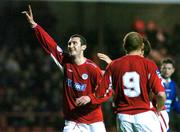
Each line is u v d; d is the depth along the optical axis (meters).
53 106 53.59
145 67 20.64
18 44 56.59
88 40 54.47
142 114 20.55
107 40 54.41
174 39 54.50
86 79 23.45
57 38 55.03
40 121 51.66
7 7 54.66
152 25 54.31
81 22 54.81
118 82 20.81
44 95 54.41
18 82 55.12
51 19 54.81
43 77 55.47
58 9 54.81
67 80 23.73
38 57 57.00
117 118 20.98
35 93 54.50
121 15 54.22
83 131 23.64
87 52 54.22
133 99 20.66
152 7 54.09
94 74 23.36
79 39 23.48
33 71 55.88
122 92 20.75
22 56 56.75
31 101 53.69
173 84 29.11
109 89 21.14
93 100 22.39
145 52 22.42
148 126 20.50
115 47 54.25
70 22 54.91
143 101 20.66
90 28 54.72
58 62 24.17
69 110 23.66
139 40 20.92
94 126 23.62
